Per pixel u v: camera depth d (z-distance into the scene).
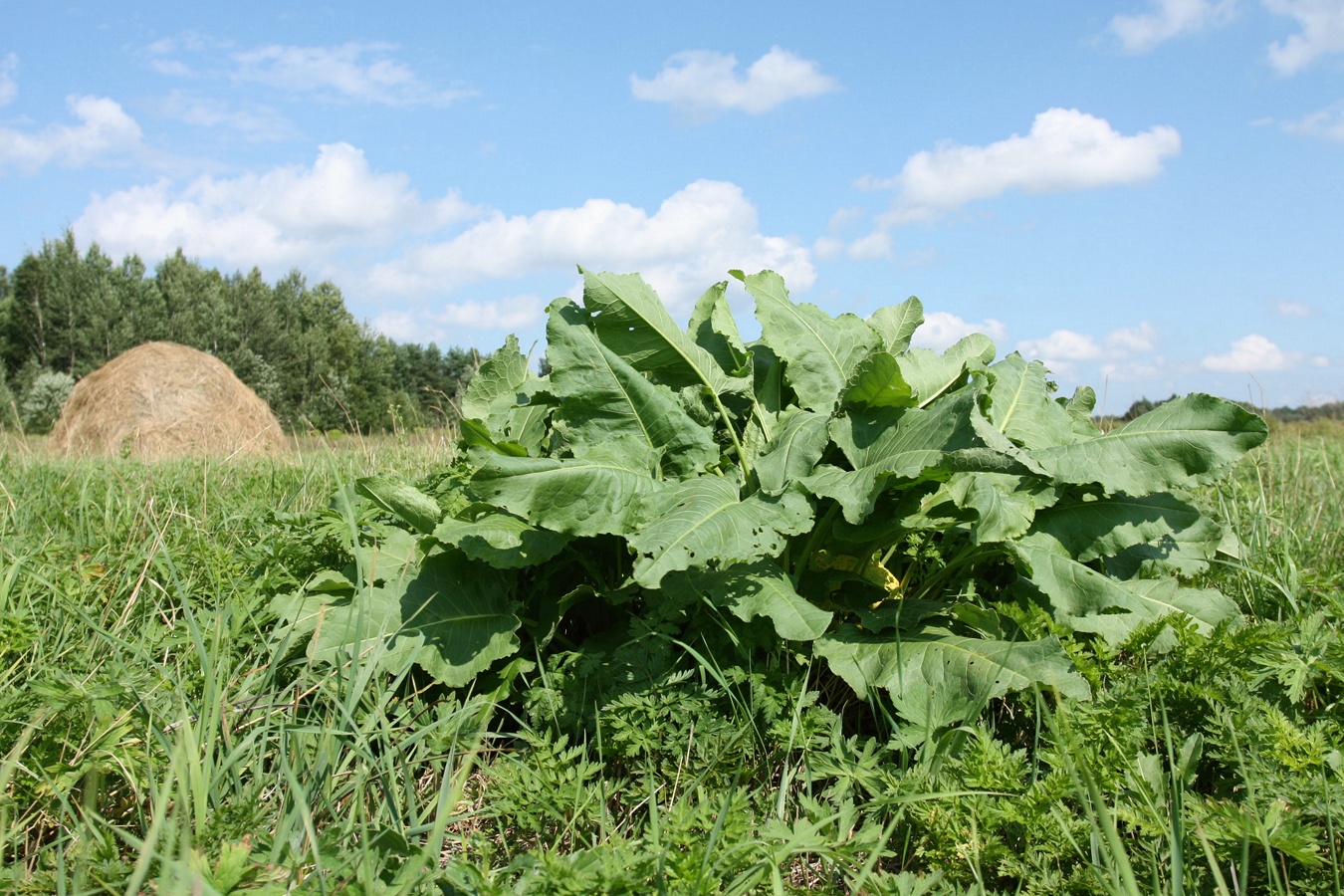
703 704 2.37
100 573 3.27
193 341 51.12
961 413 2.58
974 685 2.30
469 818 2.22
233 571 3.15
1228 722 2.22
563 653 2.68
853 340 3.21
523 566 2.80
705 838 1.88
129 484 5.24
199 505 4.60
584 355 2.85
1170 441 2.66
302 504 4.71
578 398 2.83
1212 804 1.96
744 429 3.23
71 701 2.12
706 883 1.66
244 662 2.64
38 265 51.25
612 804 2.33
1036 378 3.31
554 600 2.92
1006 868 1.88
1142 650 2.54
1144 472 2.65
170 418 16.17
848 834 1.98
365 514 3.46
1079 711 2.20
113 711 2.17
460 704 2.67
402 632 2.66
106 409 15.98
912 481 2.69
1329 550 4.14
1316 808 1.92
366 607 2.77
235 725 2.31
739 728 2.36
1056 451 2.69
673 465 2.84
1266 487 5.10
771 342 3.10
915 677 2.40
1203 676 2.45
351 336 49.09
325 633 2.67
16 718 2.15
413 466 5.72
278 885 1.71
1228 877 1.89
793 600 2.48
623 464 2.73
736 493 2.67
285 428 27.09
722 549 2.33
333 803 2.05
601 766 2.25
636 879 1.63
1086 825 1.92
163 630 2.85
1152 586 2.99
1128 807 1.99
